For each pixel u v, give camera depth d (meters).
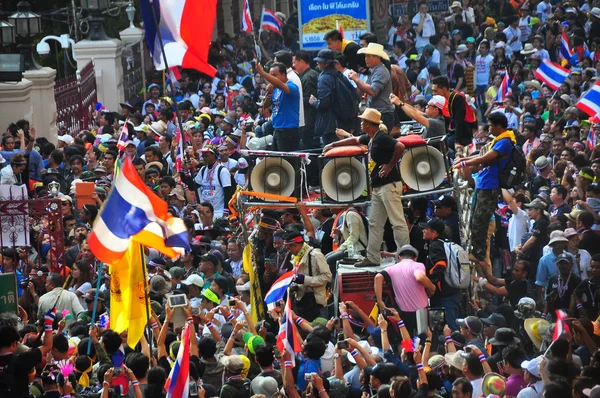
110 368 29.17
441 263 37.53
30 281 41.56
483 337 35.62
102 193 51.28
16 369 30.31
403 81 51.19
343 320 33.62
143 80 93.81
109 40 83.50
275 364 33.22
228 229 48.44
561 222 44.28
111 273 33.88
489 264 41.97
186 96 84.06
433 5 105.94
